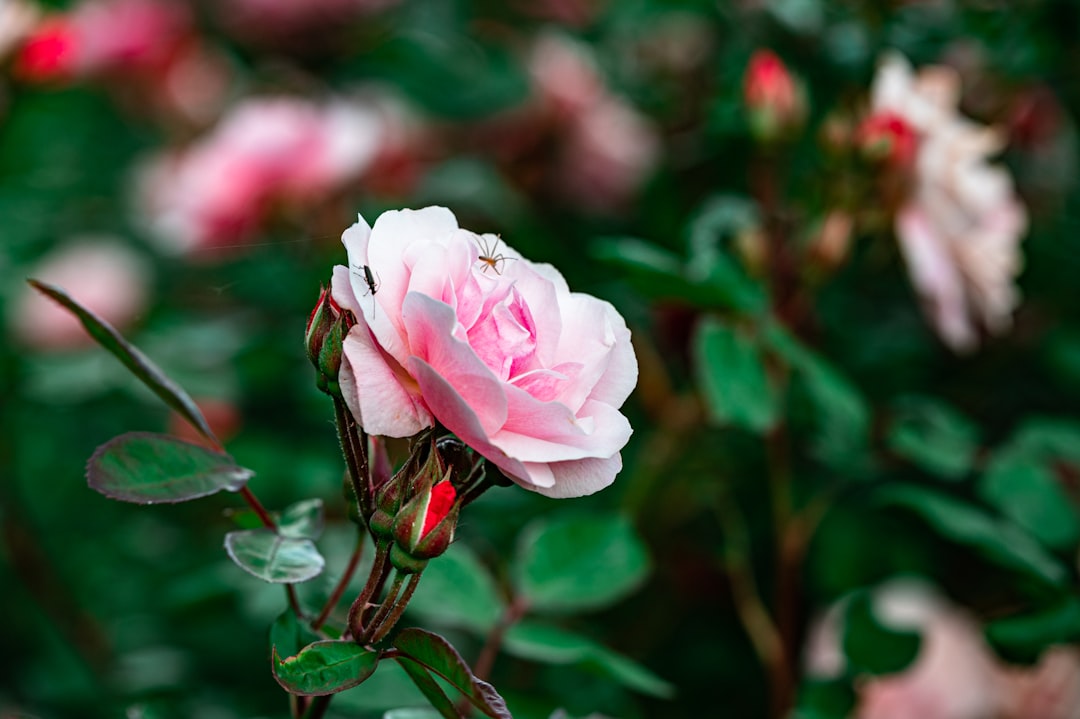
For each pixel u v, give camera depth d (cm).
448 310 46
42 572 98
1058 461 87
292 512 54
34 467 110
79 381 97
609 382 50
